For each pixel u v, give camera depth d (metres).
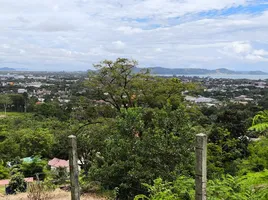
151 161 8.52
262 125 2.22
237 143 16.83
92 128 16.39
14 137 31.06
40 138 28.70
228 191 2.74
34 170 20.88
